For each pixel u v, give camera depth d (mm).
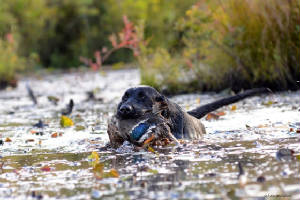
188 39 25750
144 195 7430
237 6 22172
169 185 7906
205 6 23688
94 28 54469
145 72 24750
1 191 8266
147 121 11148
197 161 9602
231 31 21719
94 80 36500
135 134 10969
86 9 54688
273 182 7688
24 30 53562
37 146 12836
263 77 21984
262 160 9273
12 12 53438
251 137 12023
